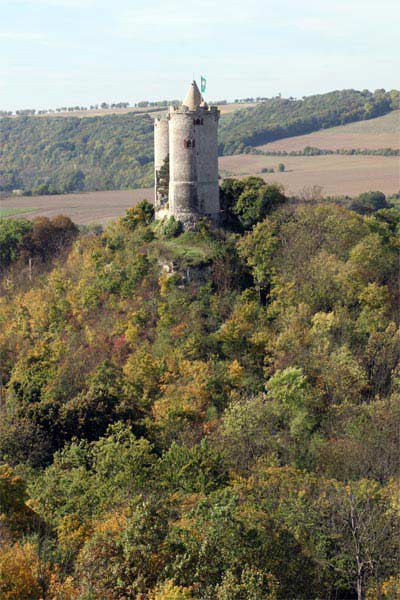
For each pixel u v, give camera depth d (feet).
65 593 639.35
